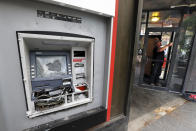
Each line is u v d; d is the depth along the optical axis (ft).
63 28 3.25
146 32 10.93
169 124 6.02
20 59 2.80
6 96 2.83
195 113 7.15
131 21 4.58
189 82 10.02
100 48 4.20
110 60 4.25
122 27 4.36
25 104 3.13
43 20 2.91
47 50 3.67
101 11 3.51
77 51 4.03
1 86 2.73
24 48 2.87
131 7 4.42
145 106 7.90
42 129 3.31
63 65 3.96
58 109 3.64
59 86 3.84
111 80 4.50
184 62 9.95
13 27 2.61
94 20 3.82
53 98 3.50
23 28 2.73
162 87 10.89
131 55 4.87
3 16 2.48
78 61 4.14
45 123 3.56
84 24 3.61
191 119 6.52
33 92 3.38
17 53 2.76
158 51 11.18
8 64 2.72
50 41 3.26
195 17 9.06
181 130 5.59
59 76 3.82
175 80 10.50
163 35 11.18
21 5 2.60
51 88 3.69
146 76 13.70
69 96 4.22
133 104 8.13
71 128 3.79
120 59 4.65
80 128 4.03
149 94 10.03
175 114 6.98
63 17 3.18
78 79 4.29
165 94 10.11
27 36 2.77
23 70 2.88
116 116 5.20
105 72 4.46
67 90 3.84
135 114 6.88
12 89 2.87
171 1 8.95
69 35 3.34
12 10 2.53
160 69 11.46
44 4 2.83
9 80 2.80
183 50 9.82
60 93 3.70
